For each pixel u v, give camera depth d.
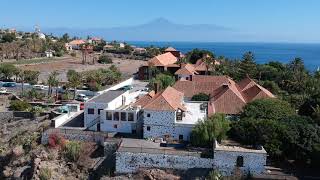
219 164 66.81
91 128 83.44
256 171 65.88
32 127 91.50
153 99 82.12
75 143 75.56
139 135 80.12
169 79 121.56
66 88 126.56
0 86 137.50
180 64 157.12
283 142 68.75
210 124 72.25
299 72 151.75
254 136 70.25
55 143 77.44
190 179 66.12
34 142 80.44
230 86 99.62
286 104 81.81
